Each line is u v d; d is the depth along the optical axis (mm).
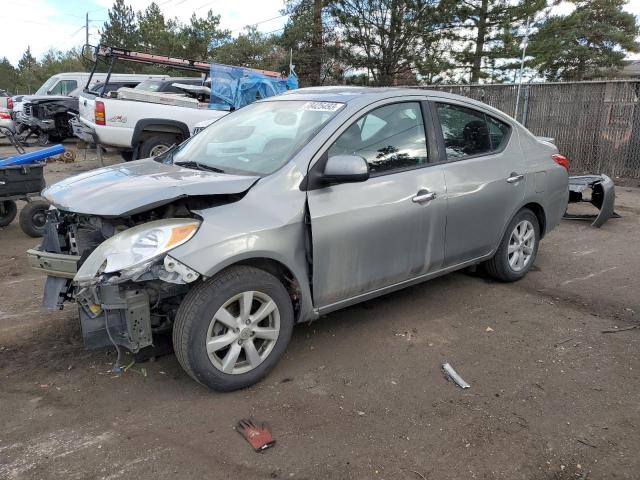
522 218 5039
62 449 2740
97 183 3459
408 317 4379
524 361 3691
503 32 23781
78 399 3178
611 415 3068
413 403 3172
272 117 4039
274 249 3197
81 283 2943
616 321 4355
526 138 5070
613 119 11289
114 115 10391
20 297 4750
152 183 3248
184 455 2701
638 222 7816
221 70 11875
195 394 3236
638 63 33000
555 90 12094
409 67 24812
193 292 3047
